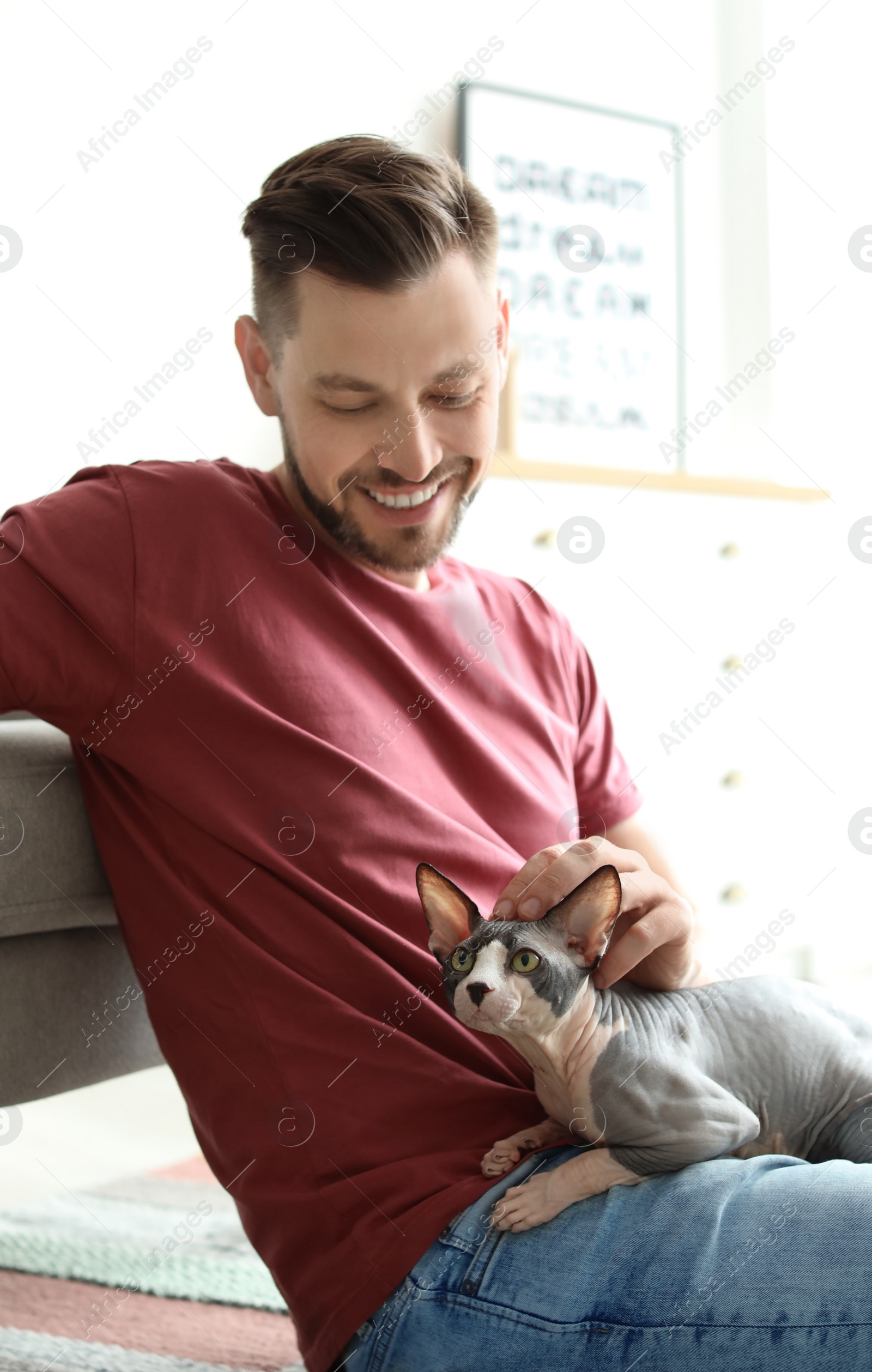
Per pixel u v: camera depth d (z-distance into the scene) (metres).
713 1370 0.70
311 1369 0.83
